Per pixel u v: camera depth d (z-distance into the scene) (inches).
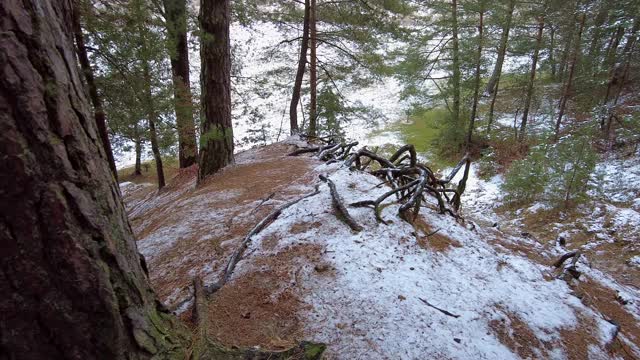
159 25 308.5
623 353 104.8
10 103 40.6
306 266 111.7
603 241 281.6
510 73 698.8
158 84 309.9
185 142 360.5
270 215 146.7
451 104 668.7
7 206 41.1
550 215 338.3
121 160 791.1
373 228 130.1
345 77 523.8
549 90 676.7
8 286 43.0
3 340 44.3
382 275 109.0
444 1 589.0
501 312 104.3
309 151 299.4
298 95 500.4
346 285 104.2
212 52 255.8
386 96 965.2
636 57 490.0
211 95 267.3
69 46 52.2
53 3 48.2
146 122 320.5
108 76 275.7
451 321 96.0
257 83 535.2
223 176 256.8
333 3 480.4
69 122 47.8
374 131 785.6
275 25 520.7
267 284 105.1
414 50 604.7
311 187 185.8
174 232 164.4
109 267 52.2
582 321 111.0
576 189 334.3
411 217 141.3
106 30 265.7
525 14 556.4
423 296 103.3
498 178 487.5
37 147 42.9
